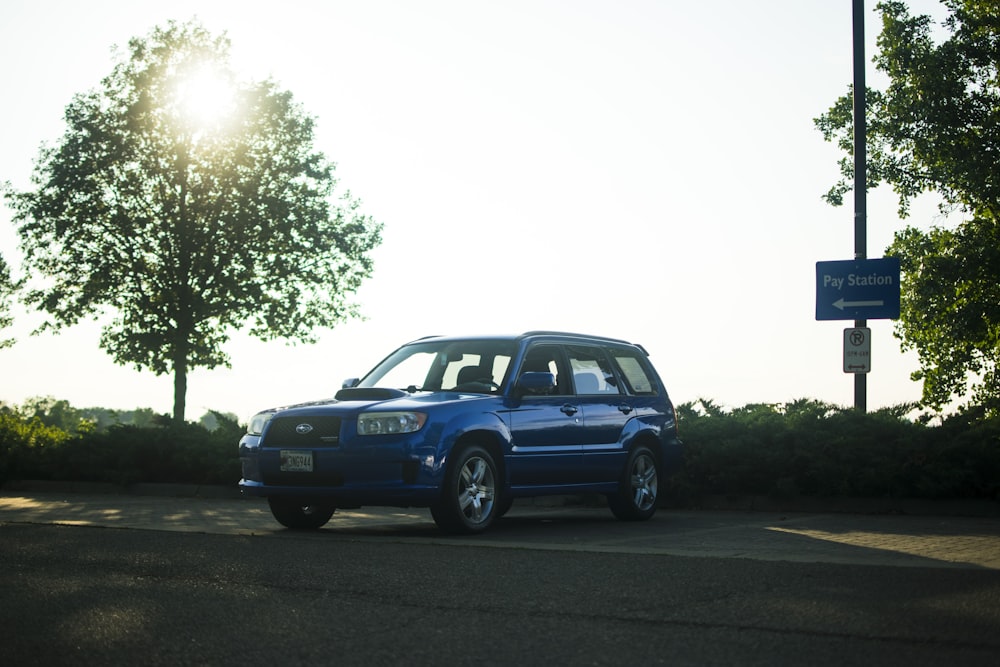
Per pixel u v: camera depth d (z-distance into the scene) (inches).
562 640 183.6
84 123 1840.6
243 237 1852.9
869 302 535.2
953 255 1240.8
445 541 338.0
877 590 233.6
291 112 1958.7
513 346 410.6
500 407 387.2
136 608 216.5
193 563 281.9
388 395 385.1
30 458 689.6
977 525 408.5
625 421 438.3
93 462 664.4
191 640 186.5
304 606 217.8
